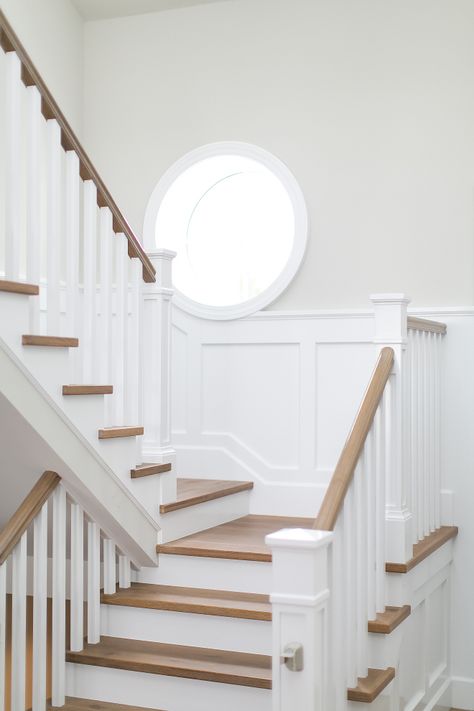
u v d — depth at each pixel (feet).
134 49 18.89
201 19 18.38
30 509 11.68
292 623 9.16
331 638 10.34
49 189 11.99
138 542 13.43
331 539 9.45
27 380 11.23
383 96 16.94
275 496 17.21
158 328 14.26
